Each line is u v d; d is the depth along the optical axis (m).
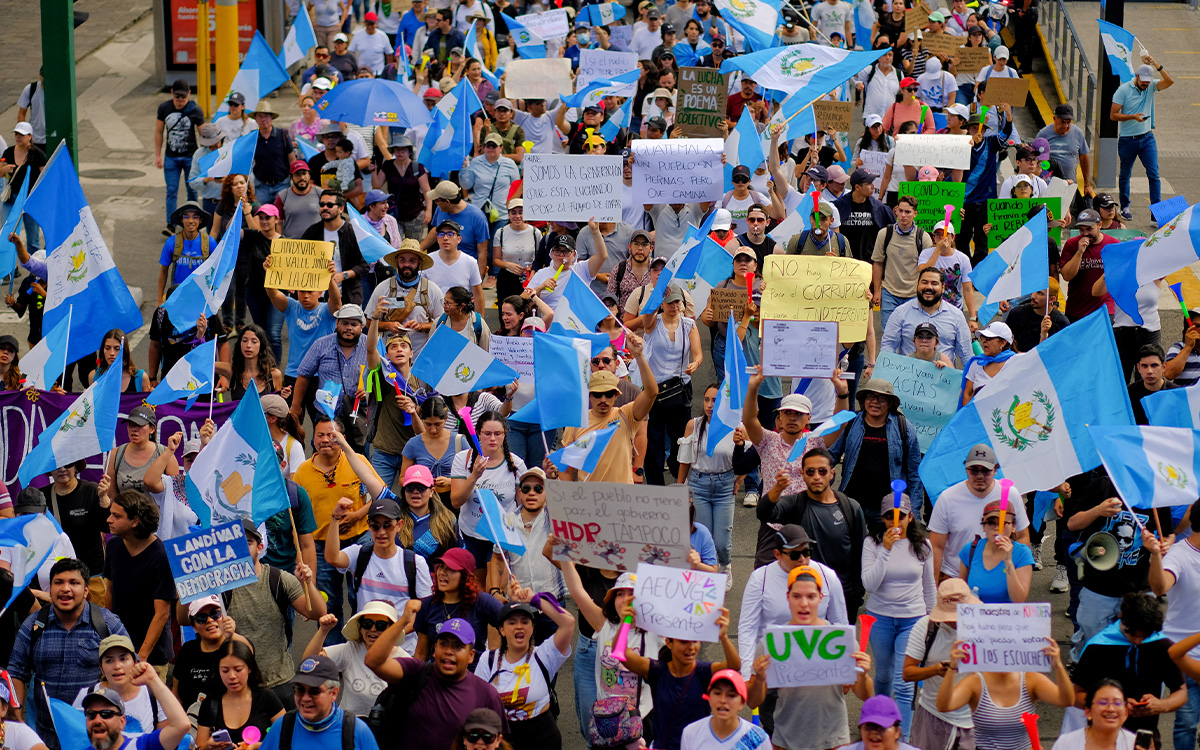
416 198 34.28
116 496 19.98
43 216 24.75
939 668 16.17
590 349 21.72
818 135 40.22
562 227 31.36
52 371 23.50
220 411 24.52
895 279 28.67
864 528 18.75
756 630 17.11
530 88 39.19
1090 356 19.22
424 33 50.22
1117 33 39.97
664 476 27.05
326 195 28.88
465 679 16.08
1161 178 44.56
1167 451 18.50
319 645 17.34
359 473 20.81
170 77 53.88
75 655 17.73
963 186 31.47
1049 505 22.78
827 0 50.19
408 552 18.53
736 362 21.00
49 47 28.69
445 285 28.36
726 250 26.64
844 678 15.64
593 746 16.14
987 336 23.84
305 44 42.69
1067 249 29.95
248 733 15.93
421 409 23.11
